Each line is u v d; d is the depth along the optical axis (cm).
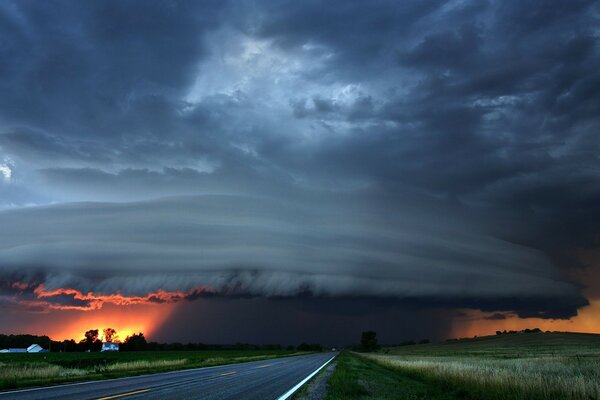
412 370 3550
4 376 2244
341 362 5278
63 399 1424
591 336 16800
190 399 1462
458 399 1806
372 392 1916
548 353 7856
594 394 1490
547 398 1570
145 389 1795
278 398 1561
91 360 5856
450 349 14925
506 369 2691
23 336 19138
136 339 19025
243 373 3075
